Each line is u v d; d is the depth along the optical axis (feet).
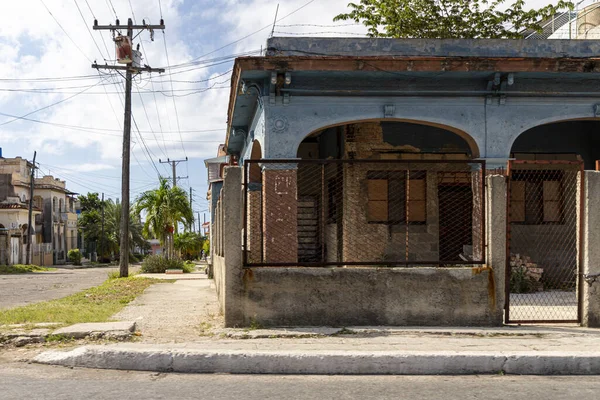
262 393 17.95
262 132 38.68
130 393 17.75
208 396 17.52
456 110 38.75
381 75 37.45
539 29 65.05
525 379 20.18
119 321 29.73
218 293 41.29
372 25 66.74
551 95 38.83
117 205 251.19
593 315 27.32
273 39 42.16
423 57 35.96
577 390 18.58
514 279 42.11
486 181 28.19
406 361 20.94
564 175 47.32
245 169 27.78
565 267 46.52
